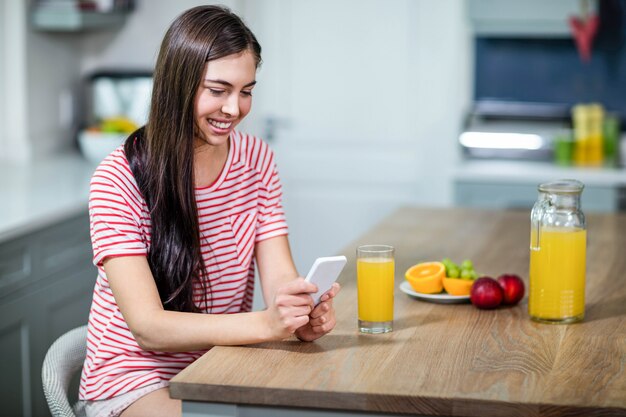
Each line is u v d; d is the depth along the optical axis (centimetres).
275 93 435
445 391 143
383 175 431
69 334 196
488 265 225
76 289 316
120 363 183
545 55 432
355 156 432
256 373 151
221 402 147
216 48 169
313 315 166
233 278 194
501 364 156
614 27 424
